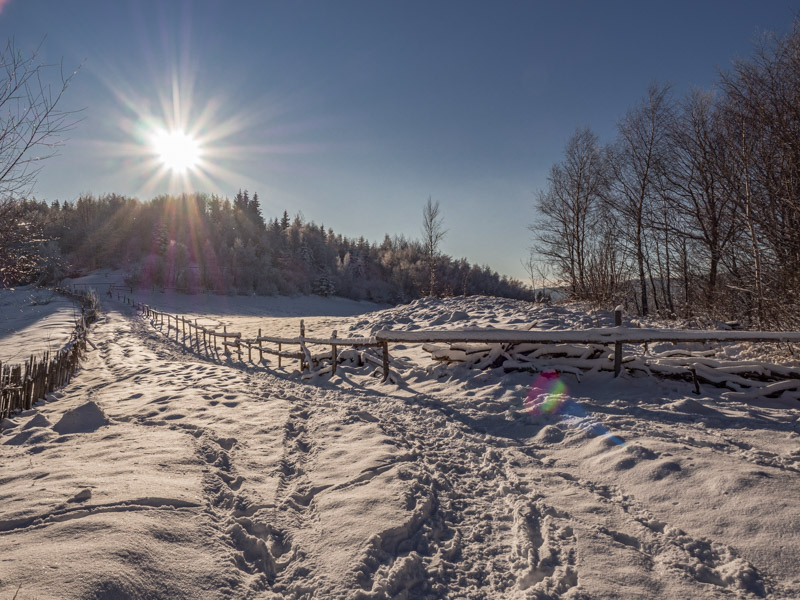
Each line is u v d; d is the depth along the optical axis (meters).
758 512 3.12
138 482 3.59
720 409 5.73
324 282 90.06
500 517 3.47
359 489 3.79
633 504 3.52
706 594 2.46
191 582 2.44
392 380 8.59
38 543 2.60
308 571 2.69
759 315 10.97
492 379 7.68
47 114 4.95
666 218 19.78
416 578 2.67
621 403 6.05
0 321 26.36
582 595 2.44
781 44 12.30
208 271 78.69
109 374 10.96
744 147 12.88
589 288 22.50
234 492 3.71
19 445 5.01
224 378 9.63
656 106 19.53
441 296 29.75
